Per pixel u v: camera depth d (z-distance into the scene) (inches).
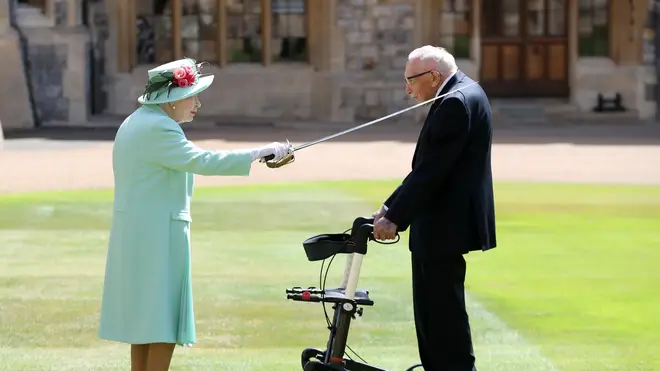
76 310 820.0
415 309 570.9
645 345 718.5
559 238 1128.8
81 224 1208.8
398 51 2447.1
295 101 2454.5
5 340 732.0
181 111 554.3
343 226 1184.2
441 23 2460.6
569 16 2492.6
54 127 2304.4
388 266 987.3
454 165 542.6
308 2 2454.5
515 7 2516.0
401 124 2420.0
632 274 951.0
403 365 668.1
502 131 2258.9
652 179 1574.8
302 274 949.8
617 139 2080.5
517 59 2519.7
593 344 721.6
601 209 1315.2
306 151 1907.0
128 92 2437.3
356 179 1567.4
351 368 534.6
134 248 534.3
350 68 2449.6
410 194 528.1
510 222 1227.2
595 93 2475.4
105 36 2434.8
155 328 532.1
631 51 2472.9
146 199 535.5
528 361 678.5
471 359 557.3
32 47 2316.7
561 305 834.2
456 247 542.3
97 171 1648.6
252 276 940.0
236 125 2345.0
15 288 894.4
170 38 2477.9
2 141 1936.5
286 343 724.7
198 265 986.7
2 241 1108.5
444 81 550.0
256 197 1402.6
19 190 1464.1
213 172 532.7
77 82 2332.7
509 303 840.3
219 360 678.5
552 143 2017.7
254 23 2477.9
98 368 664.4
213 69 2458.2
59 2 2321.6
